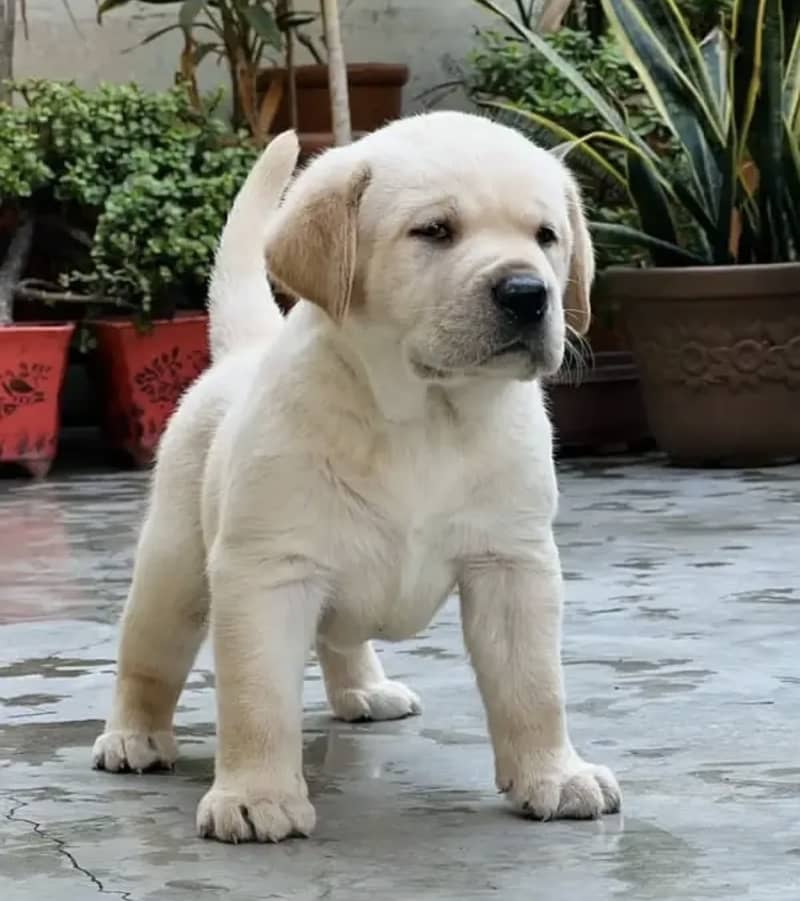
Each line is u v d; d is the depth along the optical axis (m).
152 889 3.27
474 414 3.64
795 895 3.16
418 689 4.91
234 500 3.63
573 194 3.89
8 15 10.84
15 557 7.27
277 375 3.66
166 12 11.91
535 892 3.20
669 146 10.55
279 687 3.60
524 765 3.73
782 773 3.96
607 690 4.77
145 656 4.20
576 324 3.95
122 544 7.52
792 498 8.25
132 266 9.88
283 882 3.29
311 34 12.14
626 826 3.61
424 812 3.76
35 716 4.69
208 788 4.00
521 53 10.96
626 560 6.78
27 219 10.31
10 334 9.70
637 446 10.44
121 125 10.20
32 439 9.84
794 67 9.63
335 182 3.64
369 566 3.66
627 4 9.67
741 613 5.76
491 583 3.75
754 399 9.29
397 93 11.41
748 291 9.12
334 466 3.60
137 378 10.10
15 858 3.49
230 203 9.99
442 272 3.53
